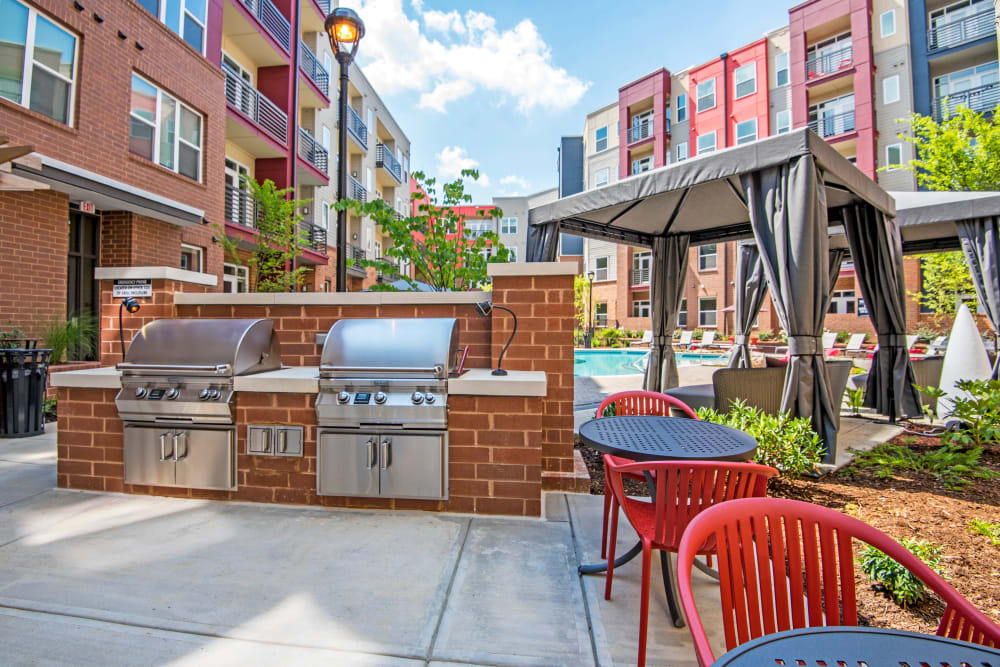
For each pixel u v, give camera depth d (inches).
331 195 645.3
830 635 34.2
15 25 225.6
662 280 292.8
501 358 119.7
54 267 235.3
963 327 214.7
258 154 477.7
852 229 235.8
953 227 269.7
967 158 443.8
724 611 41.1
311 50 588.7
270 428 111.6
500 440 107.1
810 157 143.6
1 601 71.6
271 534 96.6
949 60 594.2
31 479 128.3
